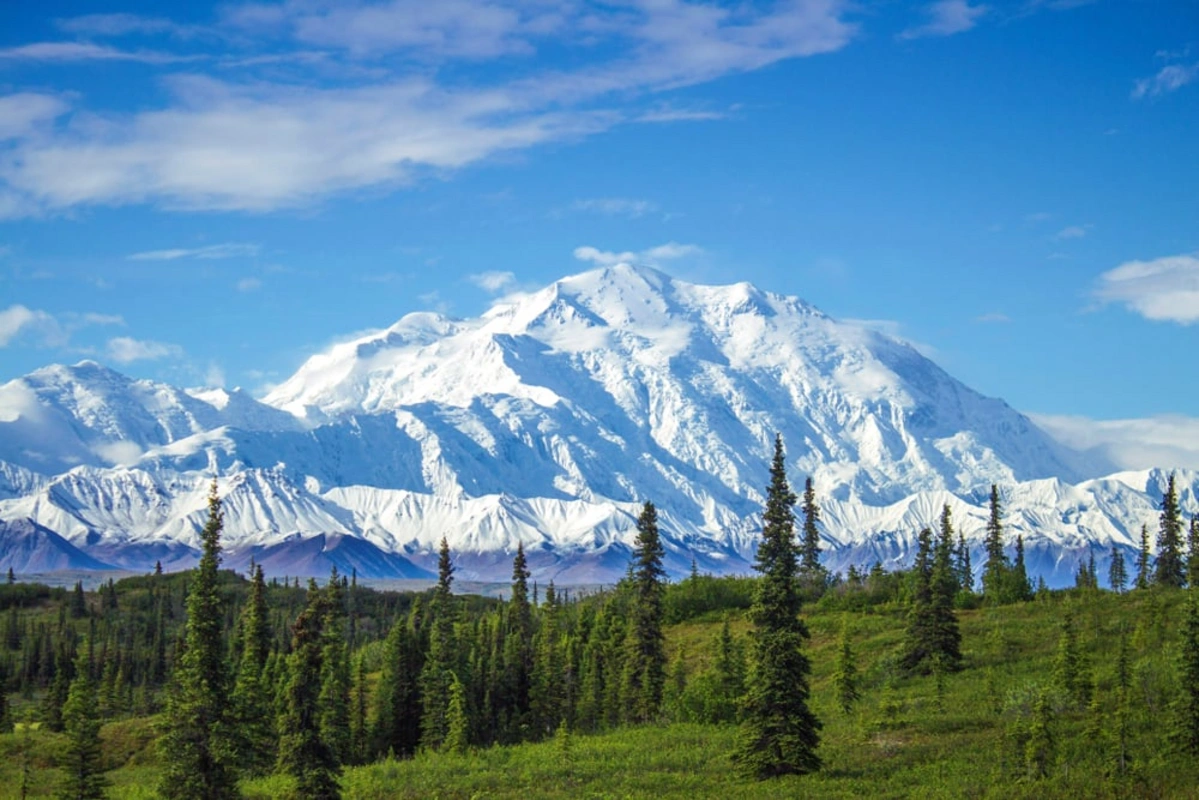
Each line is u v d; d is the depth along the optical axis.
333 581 125.62
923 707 105.81
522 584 161.50
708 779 91.56
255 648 104.38
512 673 146.12
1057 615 139.25
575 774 97.81
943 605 122.31
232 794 85.12
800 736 89.88
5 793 109.69
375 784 101.56
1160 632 117.94
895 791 82.38
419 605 157.62
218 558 86.06
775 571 91.69
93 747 95.94
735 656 122.88
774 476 93.25
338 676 125.94
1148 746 85.06
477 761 111.94
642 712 125.75
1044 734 83.00
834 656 138.12
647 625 128.00
